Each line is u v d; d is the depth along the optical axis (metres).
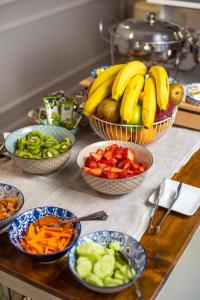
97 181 1.01
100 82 1.23
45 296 0.87
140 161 1.11
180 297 1.06
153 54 1.71
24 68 2.65
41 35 2.73
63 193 1.08
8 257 0.89
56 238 0.88
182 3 2.25
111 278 0.79
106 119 1.17
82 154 1.10
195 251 1.07
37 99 2.83
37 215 0.93
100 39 3.44
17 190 0.99
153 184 1.11
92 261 0.82
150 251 0.90
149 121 1.13
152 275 0.84
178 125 1.41
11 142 1.17
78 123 1.34
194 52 1.74
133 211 1.01
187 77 1.86
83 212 1.01
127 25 1.77
